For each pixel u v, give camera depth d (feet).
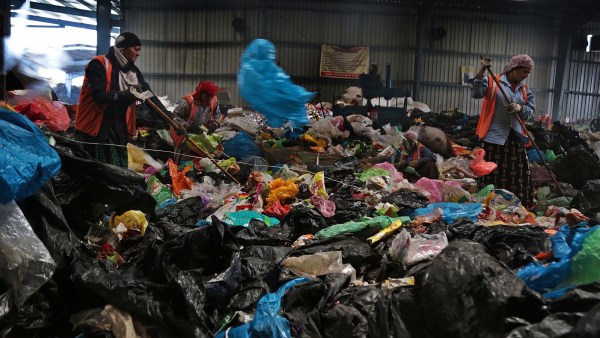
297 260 8.96
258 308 7.34
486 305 6.23
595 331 5.07
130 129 15.74
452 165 21.74
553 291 7.06
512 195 15.48
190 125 19.24
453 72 52.85
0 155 6.93
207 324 7.41
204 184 16.42
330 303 7.54
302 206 11.67
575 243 7.60
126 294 7.32
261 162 20.90
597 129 43.50
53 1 44.98
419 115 36.88
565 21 52.75
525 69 15.96
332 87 51.34
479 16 52.47
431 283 6.62
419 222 11.78
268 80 12.48
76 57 49.55
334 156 22.93
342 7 50.72
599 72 55.11
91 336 7.08
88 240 9.68
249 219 11.94
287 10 50.34
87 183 9.27
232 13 49.96
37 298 7.48
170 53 50.80
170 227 10.24
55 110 18.79
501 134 16.15
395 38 51.70
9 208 7.30
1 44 15.93
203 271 8.28
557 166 20.75
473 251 6.84
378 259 9.43
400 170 20.51
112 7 45.85
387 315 6.90
